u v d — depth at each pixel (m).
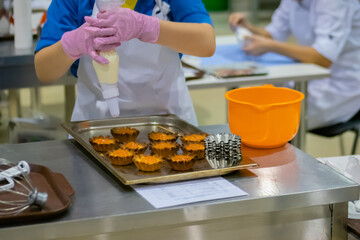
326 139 4.07
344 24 3.15
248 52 3.20
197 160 1.36
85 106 1.83
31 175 1.29
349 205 1.38
